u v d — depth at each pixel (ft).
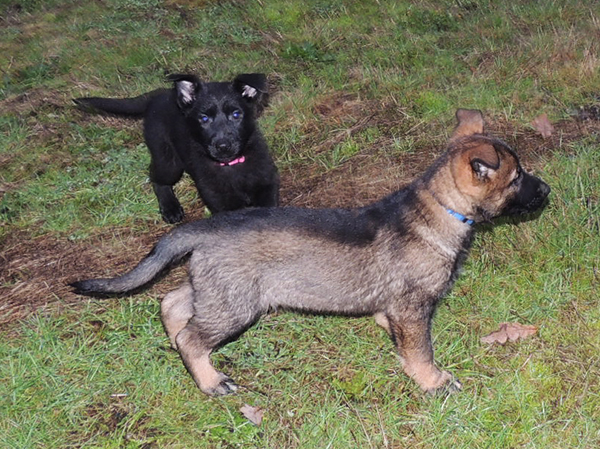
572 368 4.53
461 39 7.65
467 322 4.84
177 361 4.73
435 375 4.51
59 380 4.64
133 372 4.66
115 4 9.63
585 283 4.95
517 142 6.06
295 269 4.49
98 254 5.56
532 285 4.97
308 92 7.00
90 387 4.60
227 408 4.47
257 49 8.03
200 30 8.58
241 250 4.41
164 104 5.92
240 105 5.59
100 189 6.16
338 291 4.55
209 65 7.78
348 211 4.58
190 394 4.57
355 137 6.43
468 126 4.68
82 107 7.17
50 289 5.26
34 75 7.95
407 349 4.53
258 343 4.81
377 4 8.72
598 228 5.16
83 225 5.84
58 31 9.09
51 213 5.96
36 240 5.73
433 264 4.45
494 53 7.26
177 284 5.21
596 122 6.19
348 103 6.85
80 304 5.11
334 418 4.39
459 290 5.01
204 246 4.42
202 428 4.39
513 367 4.57
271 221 4.47
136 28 8.87
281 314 4.96
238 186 5.65
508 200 4.47
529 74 6.84
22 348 4.81
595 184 5.46
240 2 9.17
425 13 8.32
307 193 5.94
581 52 6.99
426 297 4.48
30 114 7.21
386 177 5.94
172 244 4.43
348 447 4.26
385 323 4.77
